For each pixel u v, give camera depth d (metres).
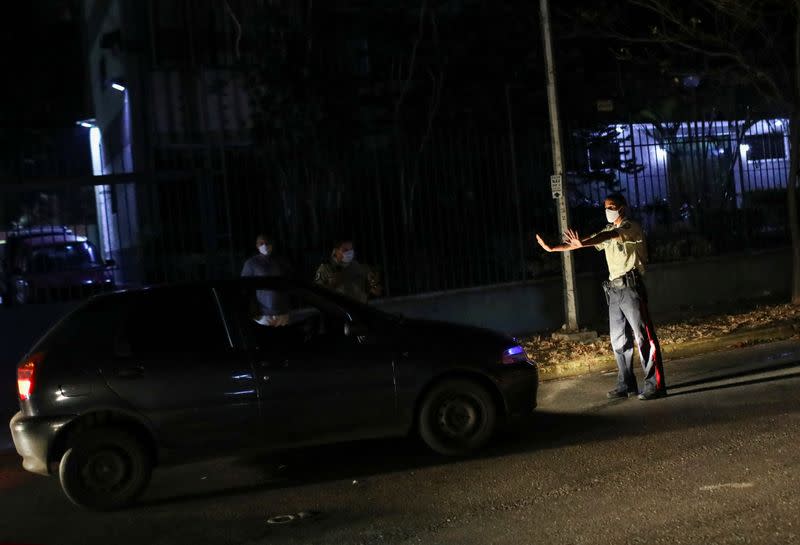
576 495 5.89
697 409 8.10
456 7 18.95
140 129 18.14
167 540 5.77
